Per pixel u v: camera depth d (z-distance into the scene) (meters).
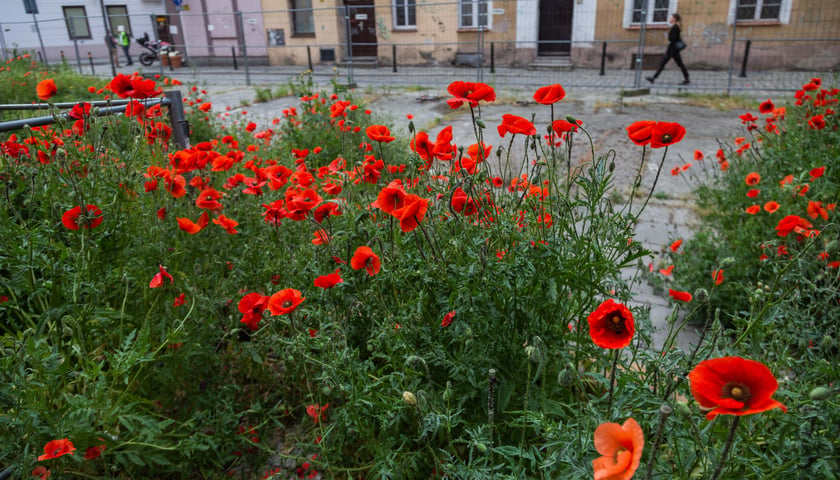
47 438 1.78
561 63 17.03
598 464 1.05
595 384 2.24
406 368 1.96
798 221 2.52
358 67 19.08
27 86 11.13
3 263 2.10
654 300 3.87
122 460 1.92
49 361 1.77
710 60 15.70
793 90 12.47
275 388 2.67
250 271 2.83
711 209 4.98
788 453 1.57
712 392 1.01
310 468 2.20
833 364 1.90
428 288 2.19
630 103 11.70
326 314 2.28
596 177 2.07
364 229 2.50
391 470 1.88
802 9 14.38
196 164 2.81
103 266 2.37
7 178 2.68
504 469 1.92
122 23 23.77
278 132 7.39
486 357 2.03
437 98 12.79
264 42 20.14
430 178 2.76
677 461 1.54
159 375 2.18
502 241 2.20
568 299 2.30
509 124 2.38
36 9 22.92
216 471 2.27
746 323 2.05
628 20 15.97
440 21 17.80
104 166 2.74
